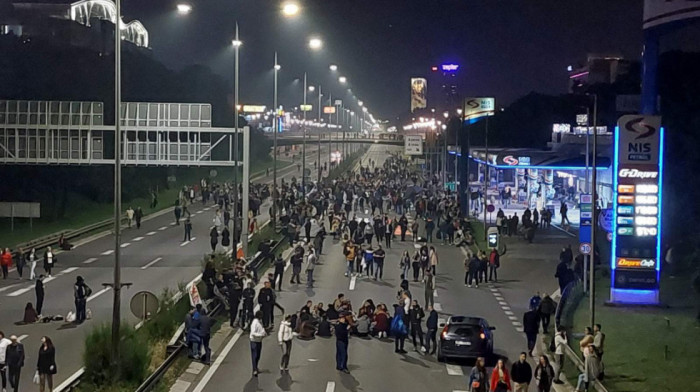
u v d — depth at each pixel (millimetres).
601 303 38156
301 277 44531
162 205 84875
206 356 27000
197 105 51500
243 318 32281
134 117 51781
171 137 60438
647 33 40062
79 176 83188
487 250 52500
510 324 34125
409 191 81938
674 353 28953
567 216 72188
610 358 28359
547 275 46406
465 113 74938
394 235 61719
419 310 29734
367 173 112375
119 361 22781
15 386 22016
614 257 37625
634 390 24297
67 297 38062
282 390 23906
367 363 27469
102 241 58938
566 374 26141
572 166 64875
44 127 51750
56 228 65625
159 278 43125
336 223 60969
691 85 76750
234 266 36656
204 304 31297
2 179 77250
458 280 44750
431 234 58844
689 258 49531
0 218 68500
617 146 37281
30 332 30609
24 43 93812
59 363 26156
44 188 78250
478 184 89438
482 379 21375
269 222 63250
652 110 40312
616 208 37406
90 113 52031
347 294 40000
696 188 64062
